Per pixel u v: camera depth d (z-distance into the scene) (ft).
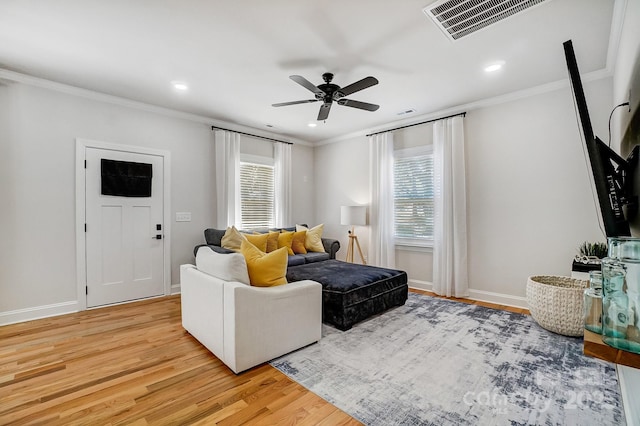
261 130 17.08
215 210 15.14
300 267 12.16
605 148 4.81
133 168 12.44
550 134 10.92
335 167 18.88
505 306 11.69
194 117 14.33
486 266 12.46
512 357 7.52
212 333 7.63
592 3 6.54
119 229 12.21
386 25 7.41
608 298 2.84
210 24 7.38
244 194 16.62
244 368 6.83
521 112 11.55
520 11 6.84
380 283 10.52
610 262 2.90
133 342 8.52
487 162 12.43
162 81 10.64
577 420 5.25
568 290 8.55
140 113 12.77
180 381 6.54
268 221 17.71
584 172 10.28
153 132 13.14
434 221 13.76
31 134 10.36
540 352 7.75
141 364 7.27
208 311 7.80
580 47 8.38
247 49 8.54
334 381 6.53
